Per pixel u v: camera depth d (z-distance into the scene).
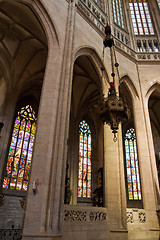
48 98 9.09
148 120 14.97
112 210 10.19
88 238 8.67
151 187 12.75
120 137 12.33
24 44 15.88
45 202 7.25
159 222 11.88
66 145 8.60
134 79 16.19
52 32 10.95
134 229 11.15
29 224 6.82
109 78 13.89
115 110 9.08
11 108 16.58
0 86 18.22
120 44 17.06
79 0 14.23
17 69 17.09
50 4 11.44
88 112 23.67
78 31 12.61
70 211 8.50
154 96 19.41
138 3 23.23
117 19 20.14
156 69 17.14
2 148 15.09
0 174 14.42
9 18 13.39
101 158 21.88
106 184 10.82
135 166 22.45
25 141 18.81
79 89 20.33
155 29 20.77
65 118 9.02
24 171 17.59
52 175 7.74
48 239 6.64
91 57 13.66
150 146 14.01
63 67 10.25
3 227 14.45
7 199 15.44
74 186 18.94
